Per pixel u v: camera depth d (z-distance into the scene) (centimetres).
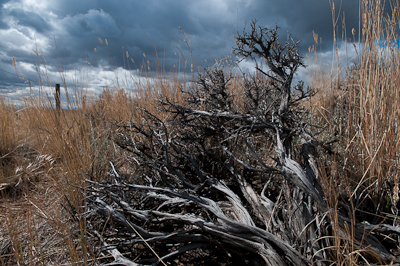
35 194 241
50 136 315
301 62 200
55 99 361
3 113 388
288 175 148
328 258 130
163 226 171
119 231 164
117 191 200
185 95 335
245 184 189
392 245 155
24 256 156
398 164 188
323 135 237
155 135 231
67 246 150
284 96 206
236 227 137
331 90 327
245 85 238
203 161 234
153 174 227
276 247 132
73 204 197
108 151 296
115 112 422
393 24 208
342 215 158
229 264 148
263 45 214
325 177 148
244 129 202
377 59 218
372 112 209
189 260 155
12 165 296
